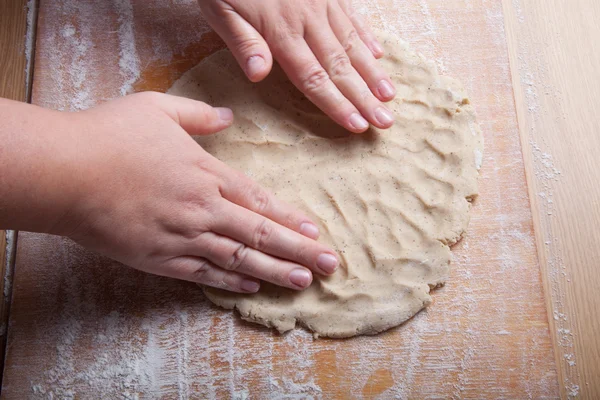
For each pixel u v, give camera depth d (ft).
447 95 1.74
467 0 1.90
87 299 1.68
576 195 1.86
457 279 1.68
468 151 1.71
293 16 1.64
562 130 1.90
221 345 1.65
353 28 1.70
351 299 1.63
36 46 1.86
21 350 1.65
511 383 1.62
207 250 1.55
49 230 1.48
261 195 1.59
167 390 1.62
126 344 1.65
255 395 1.62
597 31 1.98
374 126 1.70
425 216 1.67
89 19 1.88
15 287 1.69
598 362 1.77
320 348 1.64
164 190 1.49
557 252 1.83
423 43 1.86
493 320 1.65
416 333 1.65
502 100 1.81
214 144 1.72
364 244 1.65
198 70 1.79
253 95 1.75
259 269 1.57
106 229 1.48
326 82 1.64
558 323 1.80
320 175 1.69
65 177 1.41
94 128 1.46
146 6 1.89
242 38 1.63
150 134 1.50
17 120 1.39
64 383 1.63
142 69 1.84
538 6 2.01
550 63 1.96
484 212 1.72
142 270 1.59
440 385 1.62
